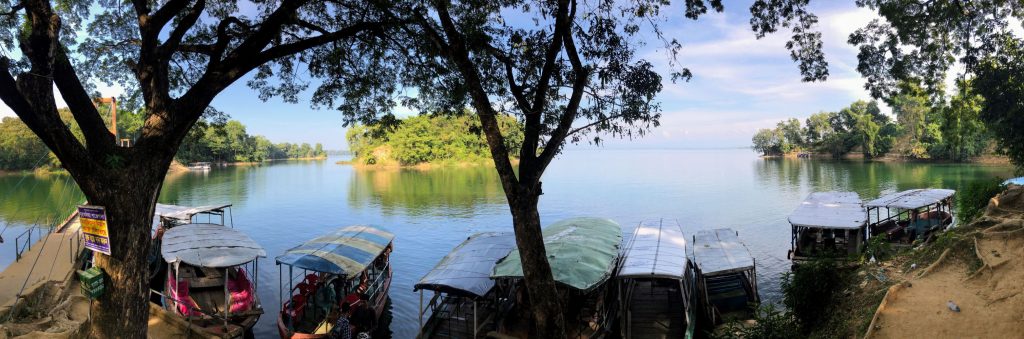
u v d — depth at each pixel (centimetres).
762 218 3722
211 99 941
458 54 1002
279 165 15062
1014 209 1702
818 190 5350
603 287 1515
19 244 2784
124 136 6238
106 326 848
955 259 1182
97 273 841
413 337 1656
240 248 1733
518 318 1504
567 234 1802
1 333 1112
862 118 11125
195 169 11175
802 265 1249
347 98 1427
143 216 883
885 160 10575
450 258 1680
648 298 1667
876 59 1427
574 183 6800
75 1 1059
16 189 5803
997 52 1509
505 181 1032
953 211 3195
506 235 2009
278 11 961
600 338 1401
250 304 1631
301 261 1599
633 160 15688
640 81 1055
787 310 1291
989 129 2400
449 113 1434
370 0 1052
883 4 1376
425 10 1107
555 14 1077
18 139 7444
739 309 1560
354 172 10162
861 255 1334
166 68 912
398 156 11675
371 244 1861
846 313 1078
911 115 10094
